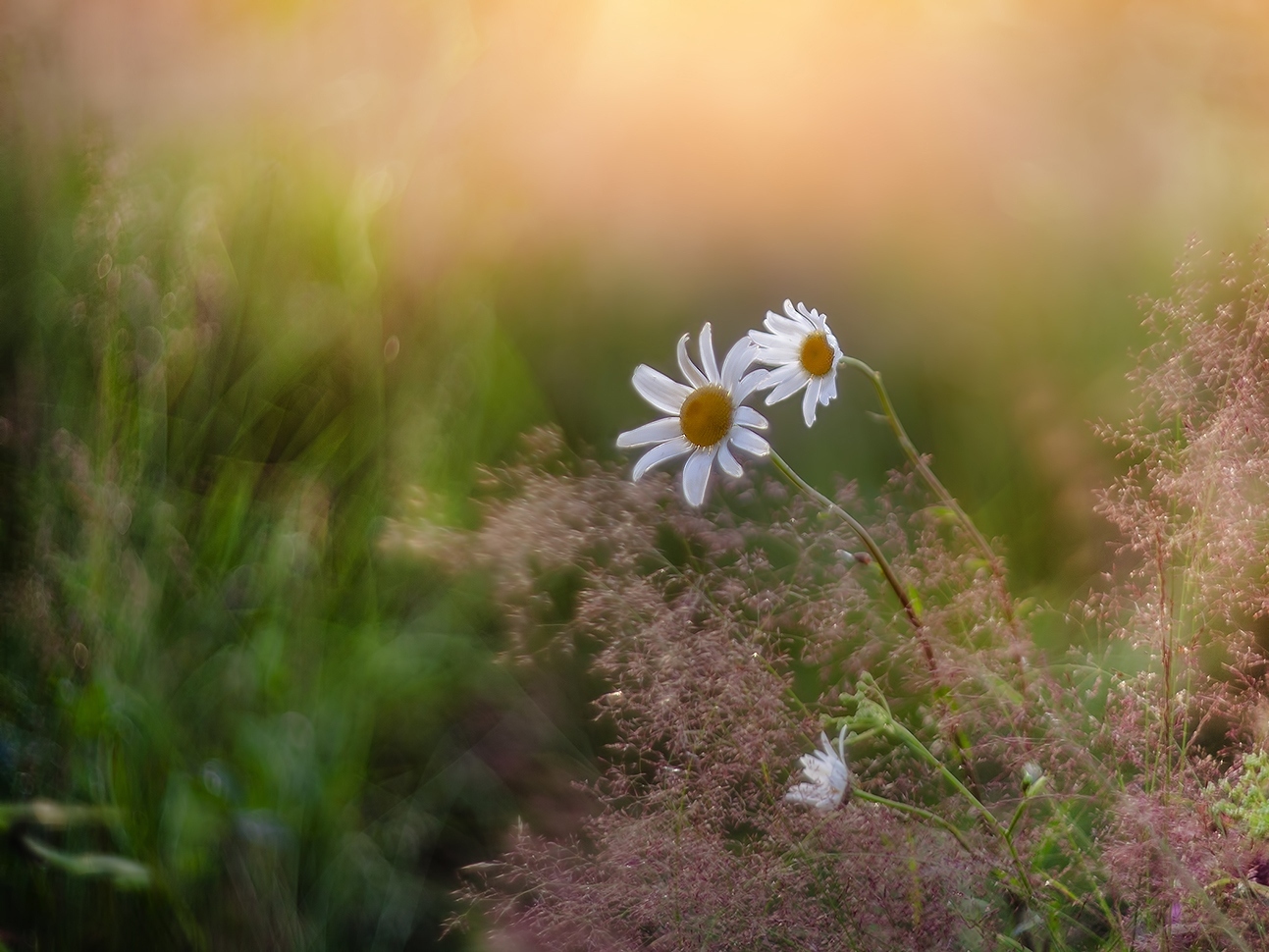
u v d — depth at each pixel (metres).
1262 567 0.65
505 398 1.05
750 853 0.65
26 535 0.84
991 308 1.08
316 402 0.95
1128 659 0.69
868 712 0.66
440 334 1.00
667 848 0.65
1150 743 0.64
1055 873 0.65
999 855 0.64
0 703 0.81
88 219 0.88
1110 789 0.63
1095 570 0.82
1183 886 0.62
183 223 0.93
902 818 0.65
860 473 0.96
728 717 0.66
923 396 1.02
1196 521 0.65
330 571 0.91
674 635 0.68
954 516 0.70
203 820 0.81
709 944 0.64
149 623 0.84
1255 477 0.64
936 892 0.63
